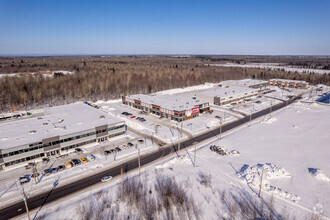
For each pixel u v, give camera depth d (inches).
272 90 6181.1
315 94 5570.9
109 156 2268.7
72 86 5305.1
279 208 1483.8
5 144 2073.1
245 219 1389.0
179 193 1633.9
